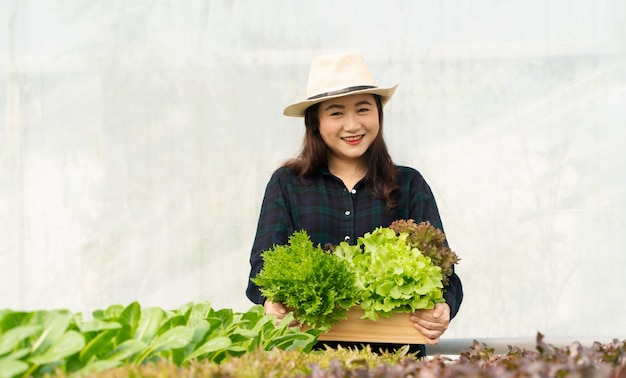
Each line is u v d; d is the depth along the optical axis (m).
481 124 5.06
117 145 5.07
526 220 5.05
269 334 2.37
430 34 5.07
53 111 5.05
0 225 5.03
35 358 1.77
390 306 2.76
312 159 3.47
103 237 5.05
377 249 2.91
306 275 2.68
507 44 5.05
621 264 5.00
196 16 5.08
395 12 5.07
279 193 3.48
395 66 5.07
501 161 5.05
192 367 1.77
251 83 5.09
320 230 3.42
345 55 3.39
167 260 5.07
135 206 5.08
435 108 5.07
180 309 2.37
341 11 5.08
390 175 3.45
